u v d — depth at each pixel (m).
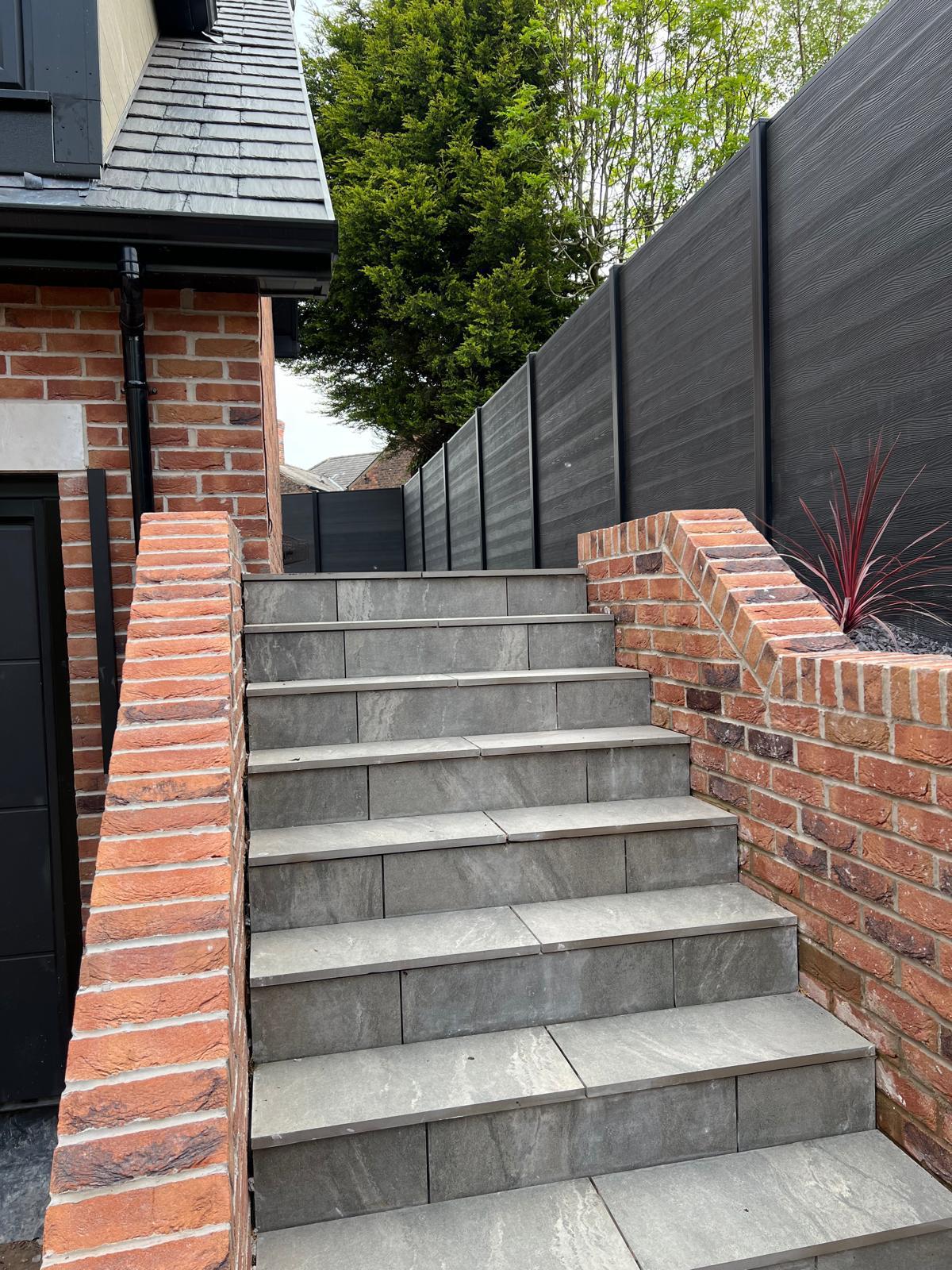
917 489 2.30
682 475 3.81
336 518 13.88
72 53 2.75
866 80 2.48
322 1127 1.49
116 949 1.26
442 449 10.53
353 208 13.90
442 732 2.65
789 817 2.01
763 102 11.55
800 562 2.69
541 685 2.72
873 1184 1.55
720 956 1.96
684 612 2.55
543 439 6.16
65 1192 1.00
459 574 3.20
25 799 2.90
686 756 2.55
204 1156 1.04
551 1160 1.59
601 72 11.45
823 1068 1.71
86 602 2.87
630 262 4.36
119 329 2.89
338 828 2.22
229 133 3.29
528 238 13.38
